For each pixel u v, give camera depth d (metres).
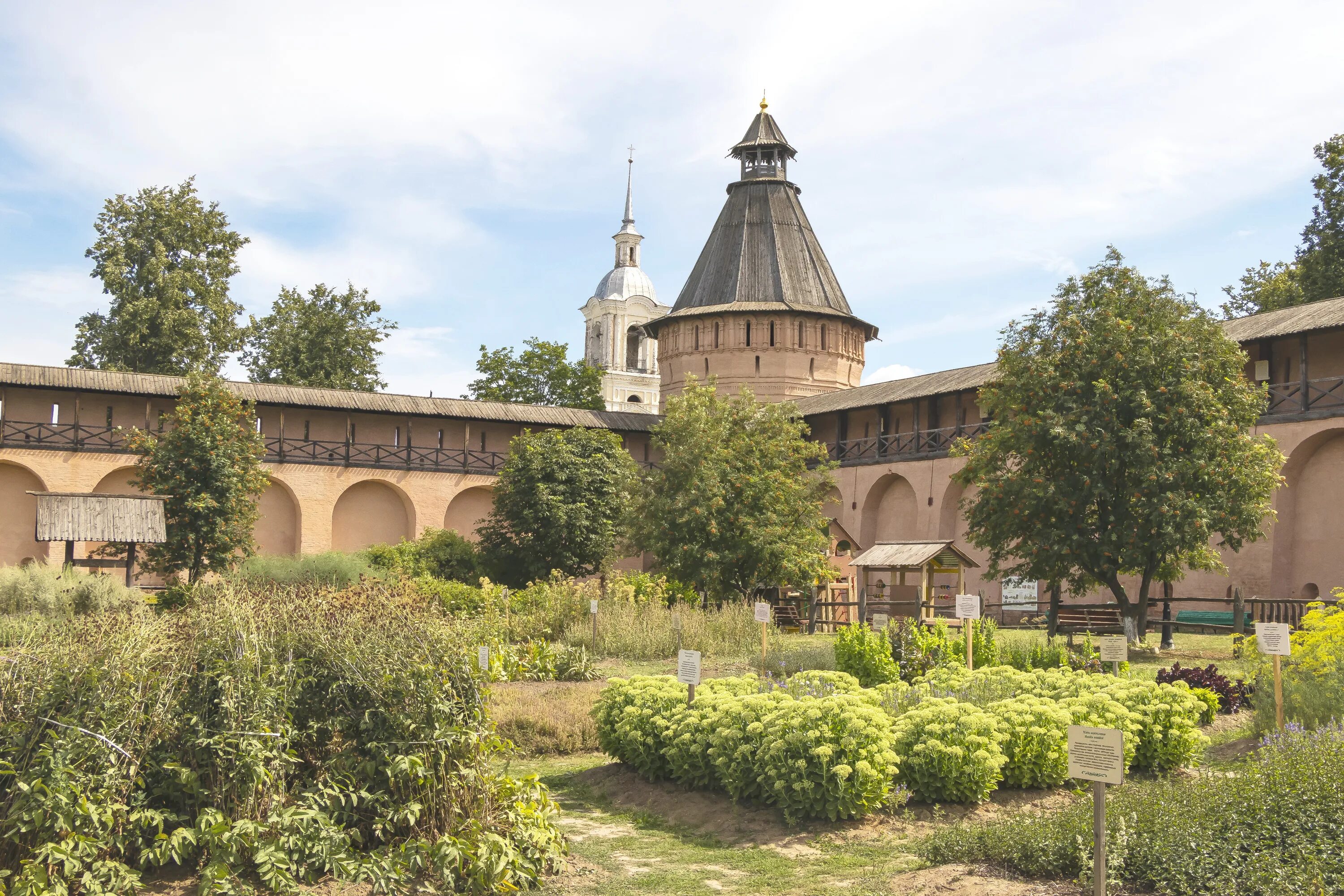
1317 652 11.77
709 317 47.72
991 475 22.67
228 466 29.92
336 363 51.16
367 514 40.81
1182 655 19.69
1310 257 38.06
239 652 6.80
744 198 49.97
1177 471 20.45
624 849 8.15
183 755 6.62
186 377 33.69
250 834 6.41
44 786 5.98
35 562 27.17
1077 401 21.48
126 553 29.27
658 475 30.23
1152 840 6.39
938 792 8.80
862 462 39.28
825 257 50.59
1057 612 21.62
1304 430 26.12
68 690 6.35
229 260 46.06
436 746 7.10
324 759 7.17
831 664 16.58
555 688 15.16
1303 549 26.62
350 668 7.15
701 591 27.75
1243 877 5.87
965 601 13.67
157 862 6.27
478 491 42.56
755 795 9.10
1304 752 7.43
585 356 93.94
